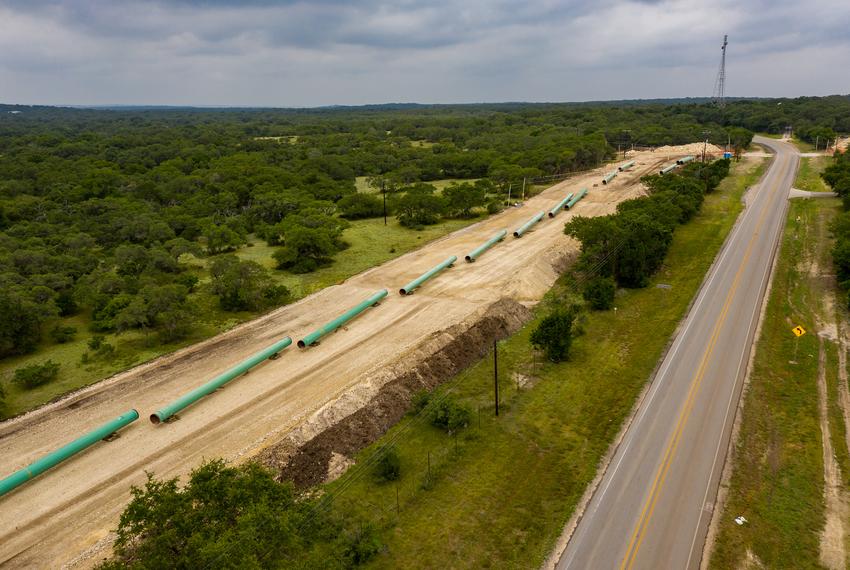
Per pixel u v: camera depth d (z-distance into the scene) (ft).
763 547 96.73
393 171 509.76
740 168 479.41
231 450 124.36
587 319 195.00
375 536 99.09
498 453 123.85
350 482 115.55
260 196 364.99
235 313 212.64
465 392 150.51
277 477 113.09
